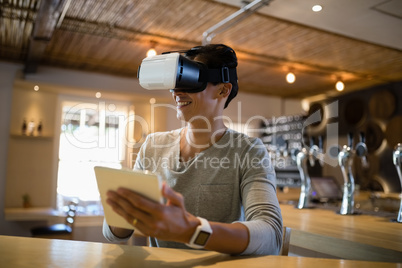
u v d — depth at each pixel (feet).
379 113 18.72
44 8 8.66
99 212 17.15
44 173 16.53
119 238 3.43
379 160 18.49
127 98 18.11
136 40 12.67
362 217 6.38
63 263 2.37
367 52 13.47
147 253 2.71
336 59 14.49
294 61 14.84
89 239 16.52
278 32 11.56
